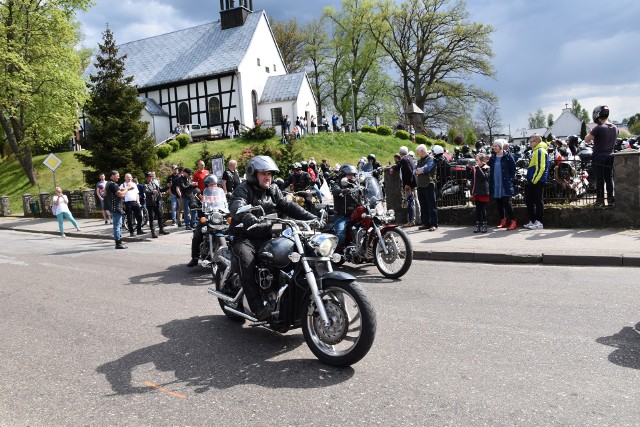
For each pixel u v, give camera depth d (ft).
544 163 33.12
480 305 18.97
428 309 18.75
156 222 57.77
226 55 143.74
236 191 16.03
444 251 28.60
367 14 173.27
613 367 12.93
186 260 33.19
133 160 86.07
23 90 102.17
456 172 41.16
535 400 11.30
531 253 26.48
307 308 14.30
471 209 38.40
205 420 11.10
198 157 112.16
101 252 39.42
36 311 21.39
